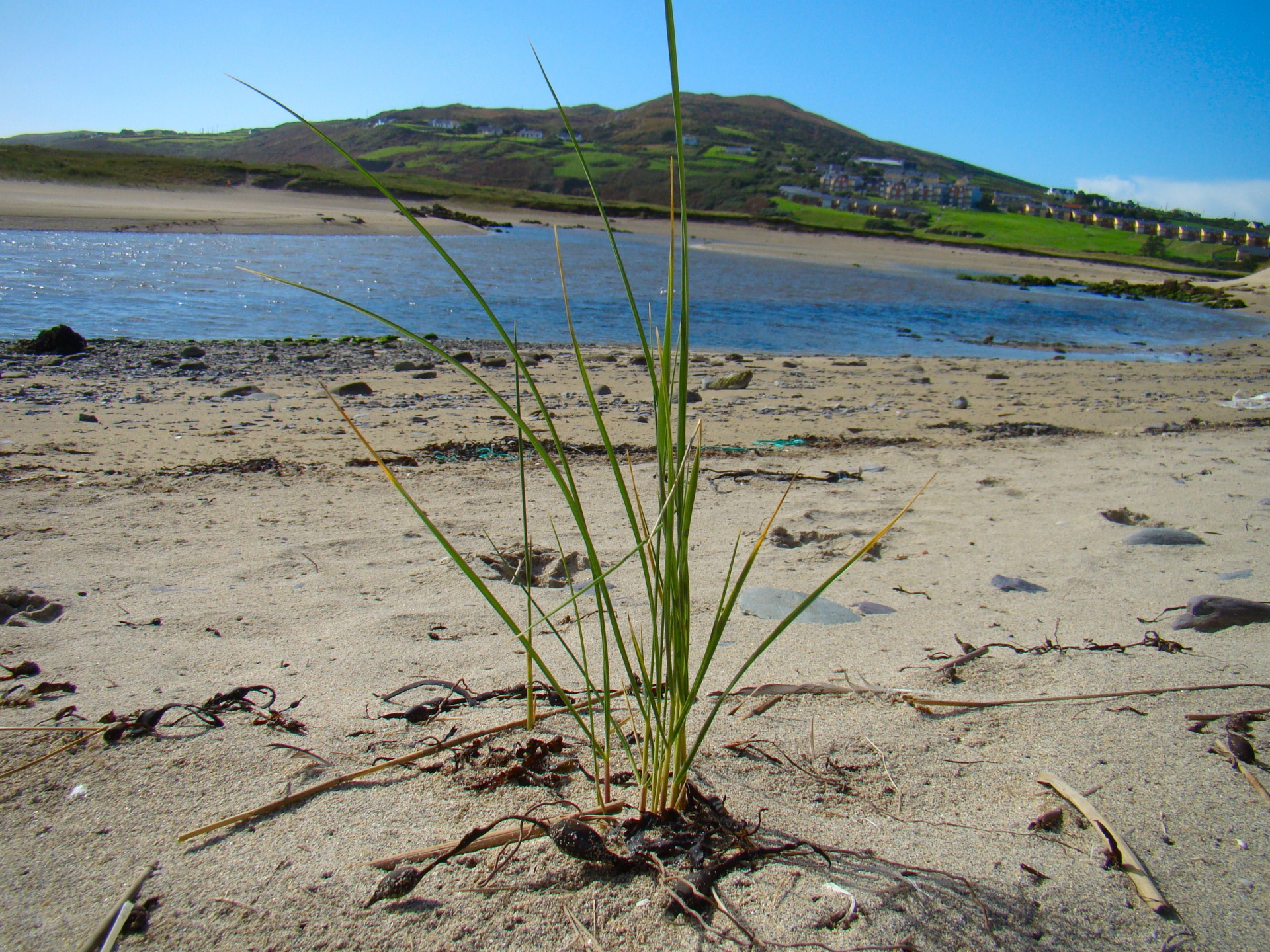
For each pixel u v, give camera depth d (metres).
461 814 1.47
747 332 14.63
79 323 11.30
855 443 5.89
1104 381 9.95
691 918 1.21
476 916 1.20
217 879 1.28
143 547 3.12
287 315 13.34
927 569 3.14
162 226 26.75
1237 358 14.02
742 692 2.01
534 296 17.42
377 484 4.29
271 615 2.48
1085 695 1.97
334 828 1.41
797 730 1.81
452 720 1.85
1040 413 7.52
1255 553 3.31
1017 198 125.69
